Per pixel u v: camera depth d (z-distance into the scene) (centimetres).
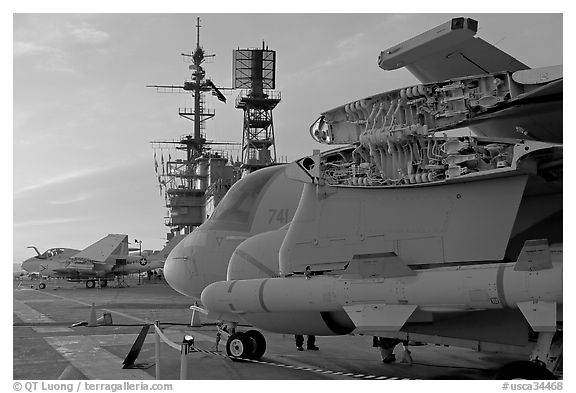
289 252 999
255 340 1113
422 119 861
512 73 783
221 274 1366
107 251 5278
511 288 748
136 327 1759
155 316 2155
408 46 921
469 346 857
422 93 847
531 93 762
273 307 976
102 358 1152
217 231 1406
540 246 731
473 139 818
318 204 988
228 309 1041
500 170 787
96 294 3981
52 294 4003
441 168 838
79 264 5184
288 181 1377
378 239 912
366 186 922
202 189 4409
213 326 1764
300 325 998
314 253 970
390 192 919
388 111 887
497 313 841
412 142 866
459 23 852
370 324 847
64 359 1142
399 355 1188
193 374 971
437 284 808
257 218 1373
